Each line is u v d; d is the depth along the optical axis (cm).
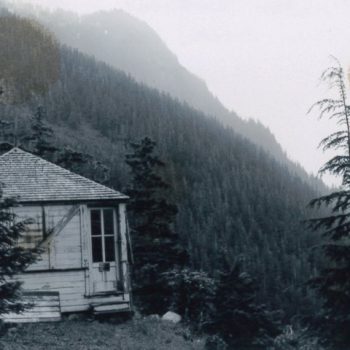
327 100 1482
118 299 1878
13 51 10994
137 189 3098
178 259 2988
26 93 11281
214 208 12825
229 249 9906
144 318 2025
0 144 3791
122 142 16238
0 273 1285
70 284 1844
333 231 1445
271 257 9588
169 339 1766
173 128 18338
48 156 4441
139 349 1588
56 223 1864
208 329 1961
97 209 1936
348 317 1381
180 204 12962
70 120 16350
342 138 1442
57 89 17188
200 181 15325
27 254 1327
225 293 1998
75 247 1867
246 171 16138
